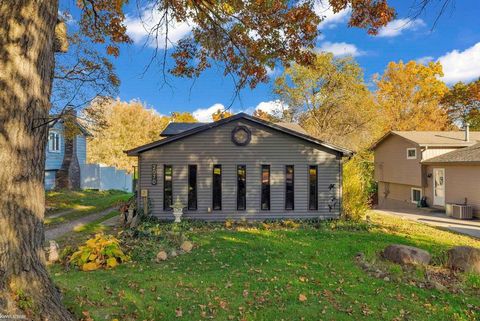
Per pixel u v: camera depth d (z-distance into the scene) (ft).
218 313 16.25
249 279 21.29
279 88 109.40
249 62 27.20
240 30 26.14
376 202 88.48
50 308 10.37
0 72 9.78
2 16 9.91
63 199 60.75
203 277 21.49
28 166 10.40
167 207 46.37
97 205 57.77
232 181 47.11
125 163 120.88
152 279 20.68
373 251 29.17
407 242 33.55
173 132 60.23
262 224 43.39
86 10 26.37
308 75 105.60
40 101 10.82
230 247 30.30
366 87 109.29
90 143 118.52
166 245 30.12
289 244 31.63
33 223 10.53
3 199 9.75
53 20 11.41
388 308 17.58
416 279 22.24
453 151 65.36
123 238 32.71
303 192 47.67
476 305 18.39
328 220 46.47
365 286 20.62
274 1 23.89
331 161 48.01
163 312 15.90
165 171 46.60
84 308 14.61
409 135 74.18
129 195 76.64
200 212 46.55
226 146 47.21
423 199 68.95
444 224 49.34
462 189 58.08
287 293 19.03
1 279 9.50
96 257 23.89
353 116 107.14
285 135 47.67
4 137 9.80
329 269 23.99
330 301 18.17
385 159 83.15
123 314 15.23
